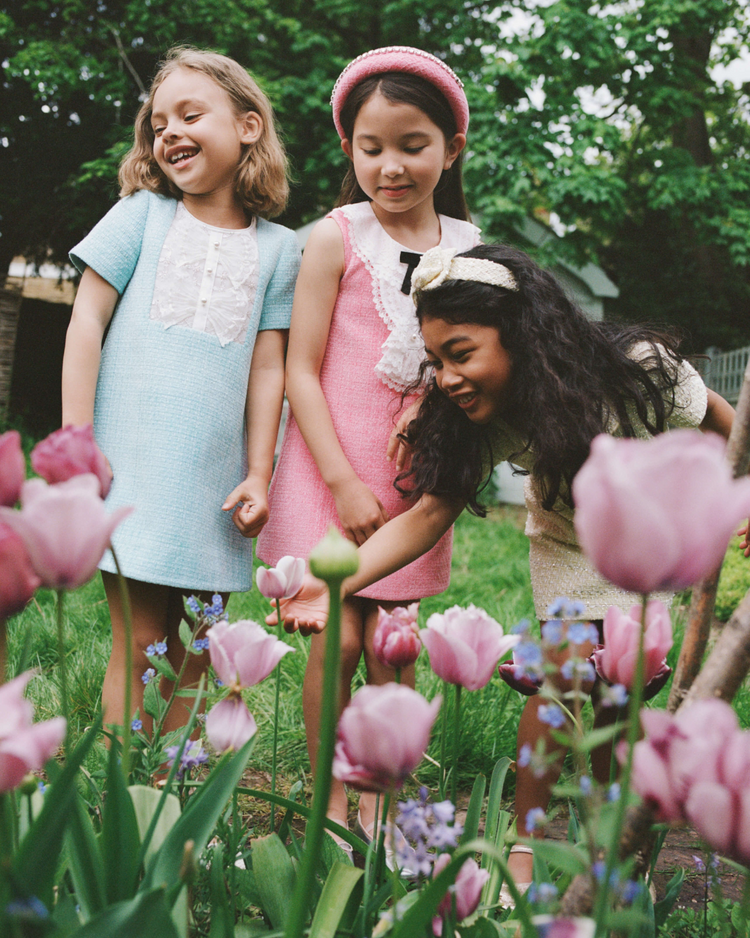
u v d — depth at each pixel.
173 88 1.88
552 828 1.94
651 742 0.63
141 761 1.21
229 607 3.35
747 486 0.56
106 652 2.66
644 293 13.95
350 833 1.10
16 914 0.59
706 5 10.75
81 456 0.86
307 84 11.03
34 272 13.09
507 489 9.81
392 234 1.98
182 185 1.88
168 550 1.74
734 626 0.77
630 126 13.84
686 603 3.50
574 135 9.92
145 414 1.79
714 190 11.37
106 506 1.78
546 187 9.99
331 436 1.86
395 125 1.82
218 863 1.00
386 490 1.90
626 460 0.58
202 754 1.02
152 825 0.89
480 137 9.77
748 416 0.88
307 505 1.91
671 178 11.22
